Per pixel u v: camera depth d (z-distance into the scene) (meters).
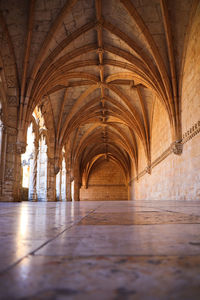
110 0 14.04
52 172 24.69
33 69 16.02
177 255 0.97
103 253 1.02
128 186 48.81
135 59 17.36
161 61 16.14
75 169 38.84
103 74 21.11
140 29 14.93
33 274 0.73
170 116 16.72
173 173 17.45
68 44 16.11
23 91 16.17
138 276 0.69
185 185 14.99
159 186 21.97
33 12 13.80
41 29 14.76
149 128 25.53
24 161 22.20
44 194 22.95
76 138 33.22
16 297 0.53
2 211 4.80
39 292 0.57
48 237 1.51
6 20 14.14
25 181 25.77
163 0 13.43
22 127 16.23
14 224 2.35
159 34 15.23
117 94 23.41
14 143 16.05
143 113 24.77
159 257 0.94
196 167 13.28
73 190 36.78
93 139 38.16
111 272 0.74
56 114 24.52
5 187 15.47
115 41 17.00
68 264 0.85
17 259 0.93
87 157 44.69
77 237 1.49
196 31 13.36
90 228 1.96
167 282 0.63
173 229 1.80
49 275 0.71
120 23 15.43
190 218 2.73
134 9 14.08
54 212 4.44
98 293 0.55
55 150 24.94
